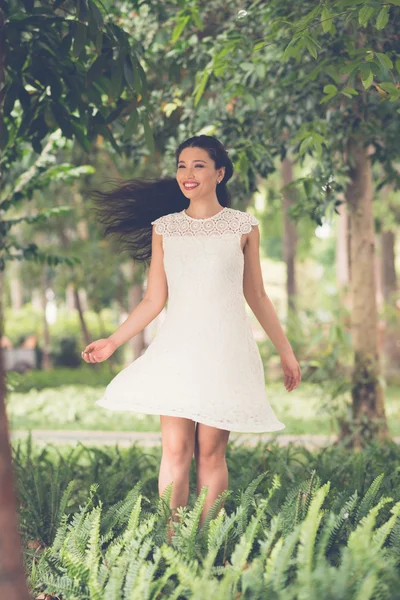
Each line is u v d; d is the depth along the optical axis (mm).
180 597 3926
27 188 8188
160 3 9000
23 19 5719
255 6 8188
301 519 4363
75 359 32031
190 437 4953
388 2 5359
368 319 10727
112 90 5613
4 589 3170
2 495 3213
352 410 10703
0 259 8328
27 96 6207
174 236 5074
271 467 6715
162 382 4762
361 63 5496
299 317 15461
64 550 4195
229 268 4949
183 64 9070
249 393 4809
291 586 3537
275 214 25781
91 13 5422
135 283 23125
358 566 3467
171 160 9617
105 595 3596
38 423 15664
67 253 22797
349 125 8219
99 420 16156
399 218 20906
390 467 6668
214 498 4957
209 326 4836
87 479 6977
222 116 8867
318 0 7105
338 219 31719
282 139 8633
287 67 7863
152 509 5102
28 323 35594
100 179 16938
